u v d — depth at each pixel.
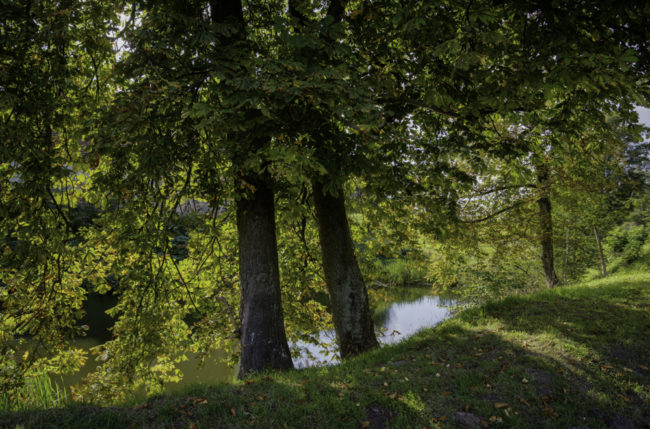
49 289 6.90
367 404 4.43
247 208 6.76
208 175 6.37
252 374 5.78
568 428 4.33
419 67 6.43
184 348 8.59
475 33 4.39
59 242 5.84
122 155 5.65
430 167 8.07
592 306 7.90
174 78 5.16
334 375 5.25
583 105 6.21
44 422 3.50
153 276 7.14
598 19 4.55
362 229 10.71
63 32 5.11
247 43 5.72
